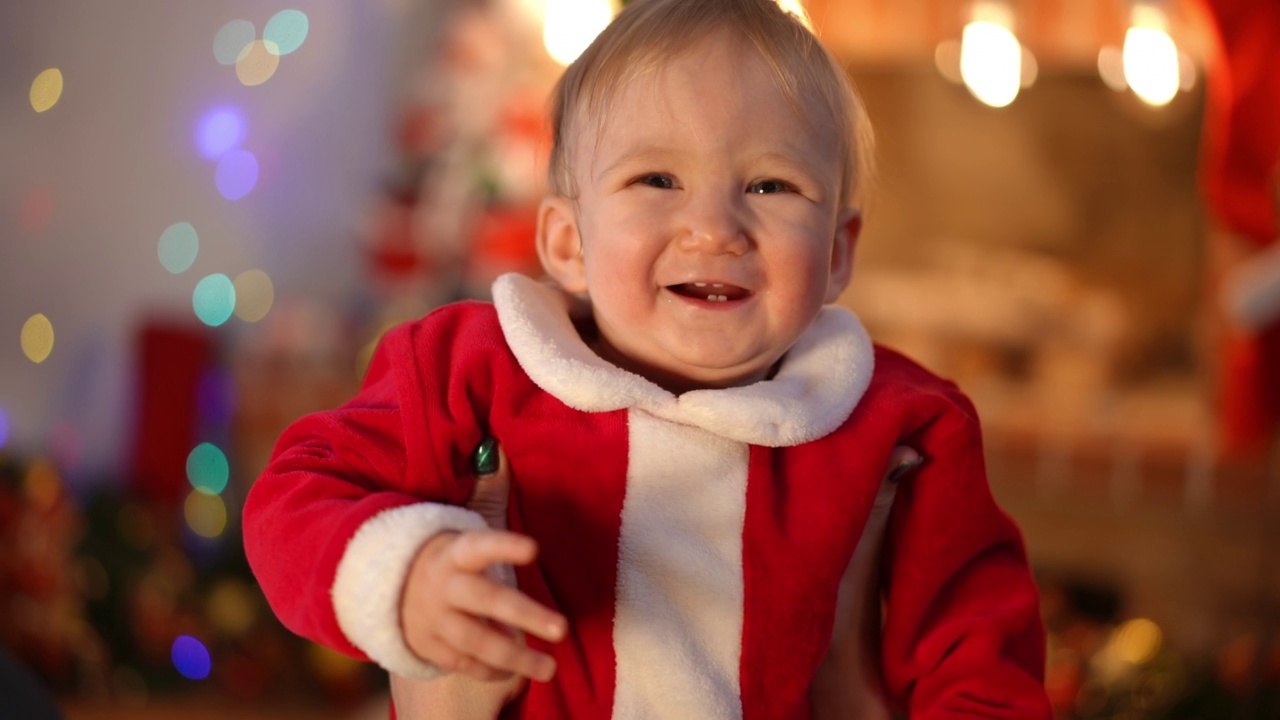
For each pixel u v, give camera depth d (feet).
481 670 2.09
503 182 9.30
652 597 2.54
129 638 8.12
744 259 2.59
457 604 2.03
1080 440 9.07
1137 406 9.68
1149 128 11.54
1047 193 11.76
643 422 2.60
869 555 2.88
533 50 9.91
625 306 2.63
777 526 2.61
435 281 9.75
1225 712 6.48
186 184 10.55
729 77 2.64
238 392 9.57
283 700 8.10
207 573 8.52
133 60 10.27
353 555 2.16
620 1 5.36
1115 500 8.95
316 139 11.28
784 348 2.70
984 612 2.89
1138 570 8.91
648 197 2.62
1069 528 9.11
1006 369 10.41
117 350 10.23
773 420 2.60
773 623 2.57
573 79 2.91
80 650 7.95
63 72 10.02
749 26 2.73
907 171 11.92
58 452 9.88
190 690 8.10
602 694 2.52
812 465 2.67
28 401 9.89
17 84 9.87
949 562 2.92
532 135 9.32
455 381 2.61
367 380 2.96
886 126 11.91
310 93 11.20
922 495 2.91
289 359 9.77
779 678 2.58
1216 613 8.63
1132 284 11.48
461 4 12.09
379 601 2.10
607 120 2.70
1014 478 9.24
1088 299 10.64
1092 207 11.70
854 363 2.84
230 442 9.77
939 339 10.49
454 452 2.61
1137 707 6.68
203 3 10.55
